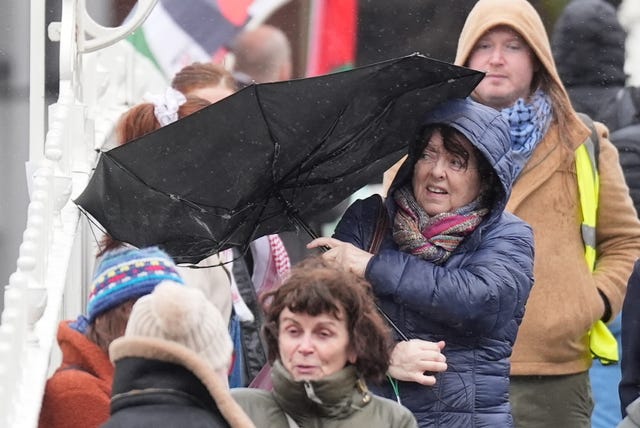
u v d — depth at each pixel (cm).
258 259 2859
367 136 2247
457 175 2264
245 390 1941
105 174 2123
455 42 3669
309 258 2025
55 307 2120
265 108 2136
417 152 2283
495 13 2839
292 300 1886
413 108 2242
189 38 3416
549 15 3716
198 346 1638
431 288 2205
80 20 2689
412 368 2195
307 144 2206
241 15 3475
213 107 2109
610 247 2964
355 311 1894
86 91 3070
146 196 2166
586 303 2845
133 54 3325
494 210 2262
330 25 3575
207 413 1627
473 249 2266
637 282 2623
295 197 2311
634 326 2617
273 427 1906
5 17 3947
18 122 3928
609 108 3444
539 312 2823
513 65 2827
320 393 1891
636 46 3681
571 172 2869
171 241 2234
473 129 2228
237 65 3509
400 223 2286
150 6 2714
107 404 1931
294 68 3553
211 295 2548
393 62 2138
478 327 2225
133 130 2655
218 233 2253
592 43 3466
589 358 2895
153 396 1612
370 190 3409
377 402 1936
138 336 1620
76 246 2561
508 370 2269
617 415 3200
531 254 2283
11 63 3950
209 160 2159
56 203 2325
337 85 2139
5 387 1747
